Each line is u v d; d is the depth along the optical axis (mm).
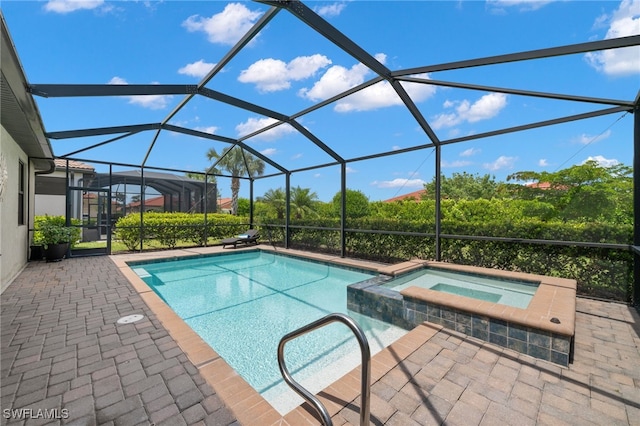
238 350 3770
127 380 2404
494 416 2068
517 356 2936
